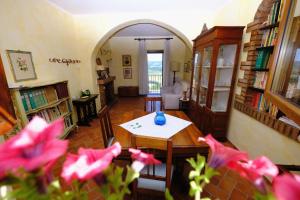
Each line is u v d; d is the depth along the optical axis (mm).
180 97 4184
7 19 1979
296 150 1495
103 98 4844
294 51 1119
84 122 3535
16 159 283
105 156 410
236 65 2420
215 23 3297
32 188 317
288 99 1071
